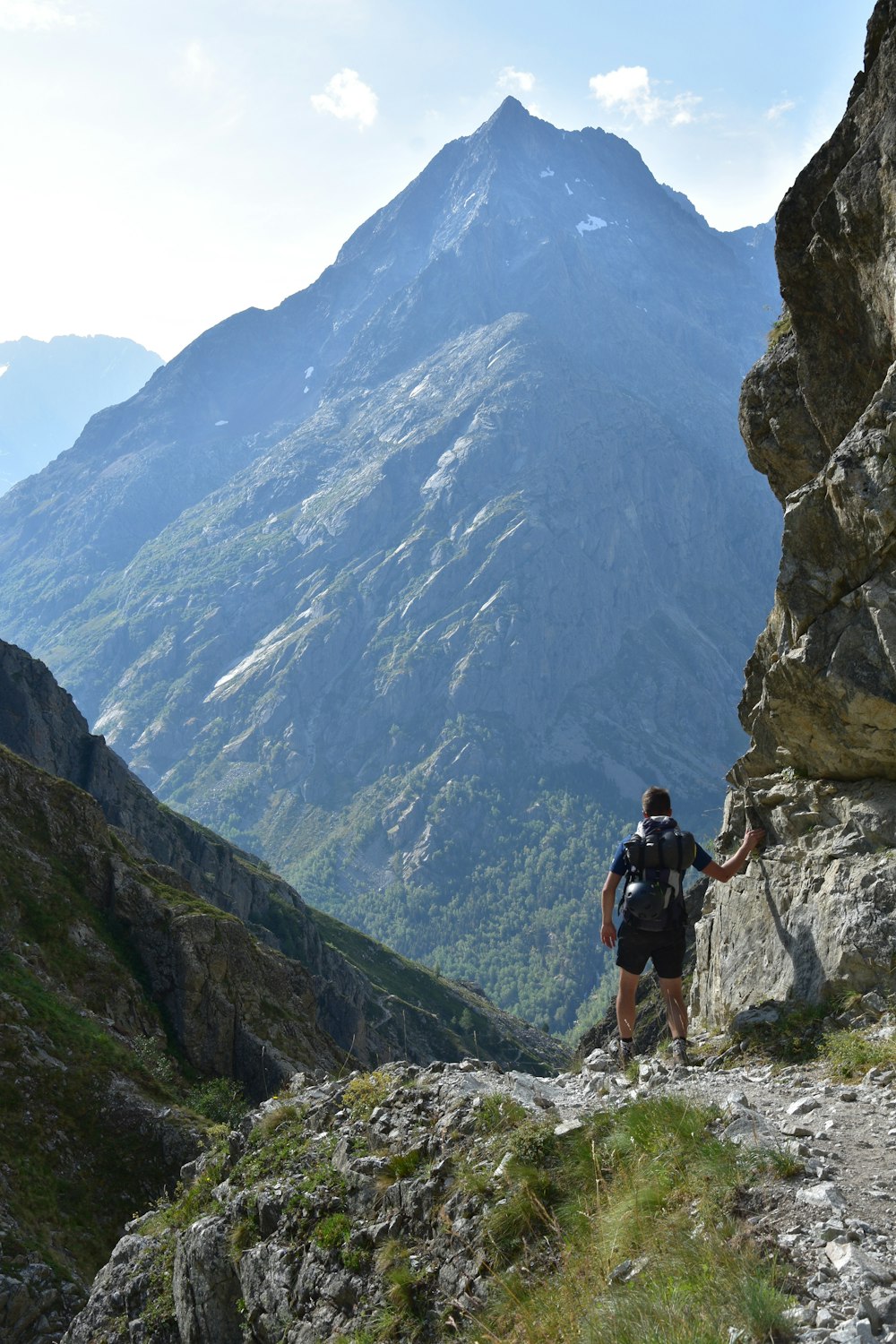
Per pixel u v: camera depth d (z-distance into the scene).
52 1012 50.06
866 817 11.08
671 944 10.67
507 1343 6.45
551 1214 7.30
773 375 14.77
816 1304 5.35
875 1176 6.66
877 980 9.91
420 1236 8.27
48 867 65.44
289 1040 66.50
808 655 11.44
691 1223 6.40
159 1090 48.75
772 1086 9.08
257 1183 10.80
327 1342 8.16
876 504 10.60
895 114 10.91
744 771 14.19
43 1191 39.78
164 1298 11.89
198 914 67.25
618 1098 8.99
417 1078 10.70
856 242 11.75
